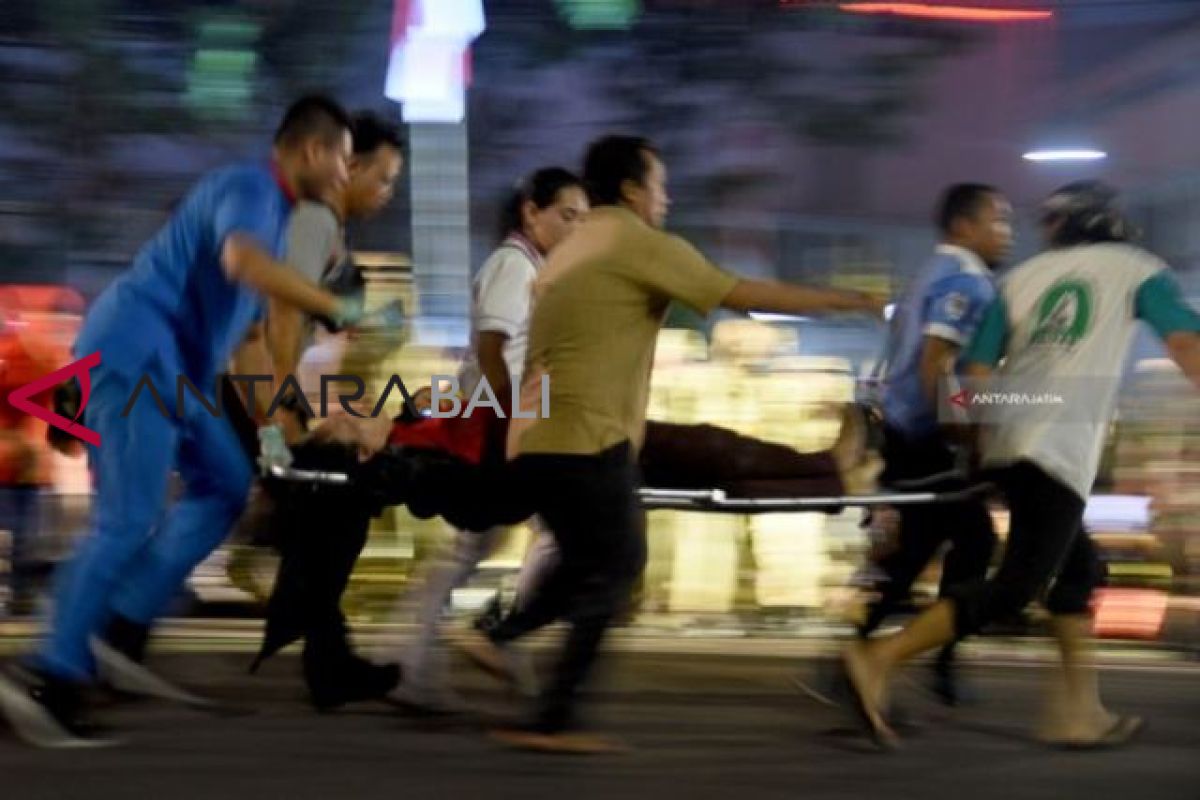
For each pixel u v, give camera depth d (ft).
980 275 37.93
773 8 49.57
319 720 38.52
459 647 40.34
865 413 38.58
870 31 48.83
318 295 34.17
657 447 36.91
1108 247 36.70
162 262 35.19
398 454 36.11
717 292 34.01
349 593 46.44
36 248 48.98
